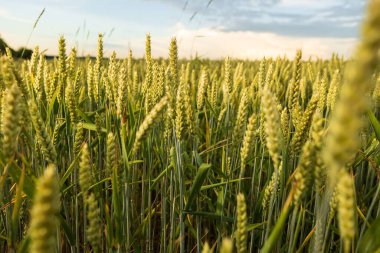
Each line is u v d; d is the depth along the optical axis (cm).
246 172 489
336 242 375
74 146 326
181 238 311
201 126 599
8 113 177
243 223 175
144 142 380
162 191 397
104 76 409
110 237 254
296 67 362
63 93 381
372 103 410
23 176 203
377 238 183
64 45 371
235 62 1611
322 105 388
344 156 92
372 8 68
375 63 73
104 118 489
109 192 467
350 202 129
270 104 177
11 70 252
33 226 91
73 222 366
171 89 321
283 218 162
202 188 321
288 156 260
